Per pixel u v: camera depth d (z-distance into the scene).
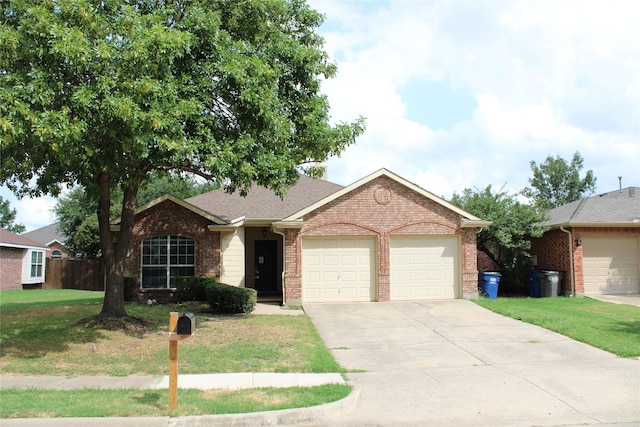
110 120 8.95
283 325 13.03
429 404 7.04
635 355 9.86
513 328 12.76
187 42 9.89
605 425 6.20
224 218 18.94
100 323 12.06
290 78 12.71
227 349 10.38
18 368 8.88
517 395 7.43
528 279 20.39
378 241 17.52
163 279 18.33
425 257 17.91
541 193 48.78
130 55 9.10
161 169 12.20
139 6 11.56
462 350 10.50
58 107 9.20
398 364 9.42
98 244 31.41
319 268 17.44
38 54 8.80
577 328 12.32
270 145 11.72
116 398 6.93
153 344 10.75
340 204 17.47
